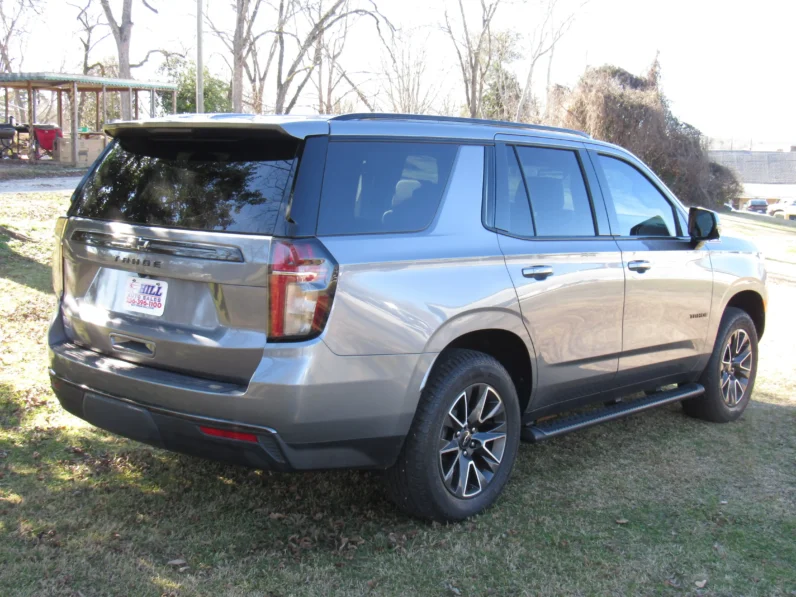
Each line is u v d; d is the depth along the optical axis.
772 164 87.44
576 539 3.66
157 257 3.34
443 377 3.60
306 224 3.17
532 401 4.15
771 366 7.22
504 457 3.96
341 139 3.39
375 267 3.31
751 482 4.43
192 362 3.27
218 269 3.17
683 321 4.96
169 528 3.58
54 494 3.85
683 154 31.25
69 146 25.28
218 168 3.40
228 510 3.79
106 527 3.55
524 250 3.96
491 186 3.95
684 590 3.26
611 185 4.67
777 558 3.56
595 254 4.32
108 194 3.70
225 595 3.06
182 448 3.34
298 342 3.12
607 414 4.57
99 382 3.50
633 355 4.66
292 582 3.18
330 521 3.69
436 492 3.62
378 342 3.29
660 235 4.95
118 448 4.47
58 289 3.90
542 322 4.00
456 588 3.20
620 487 4.29
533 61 26.55
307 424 3.17
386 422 3.38
